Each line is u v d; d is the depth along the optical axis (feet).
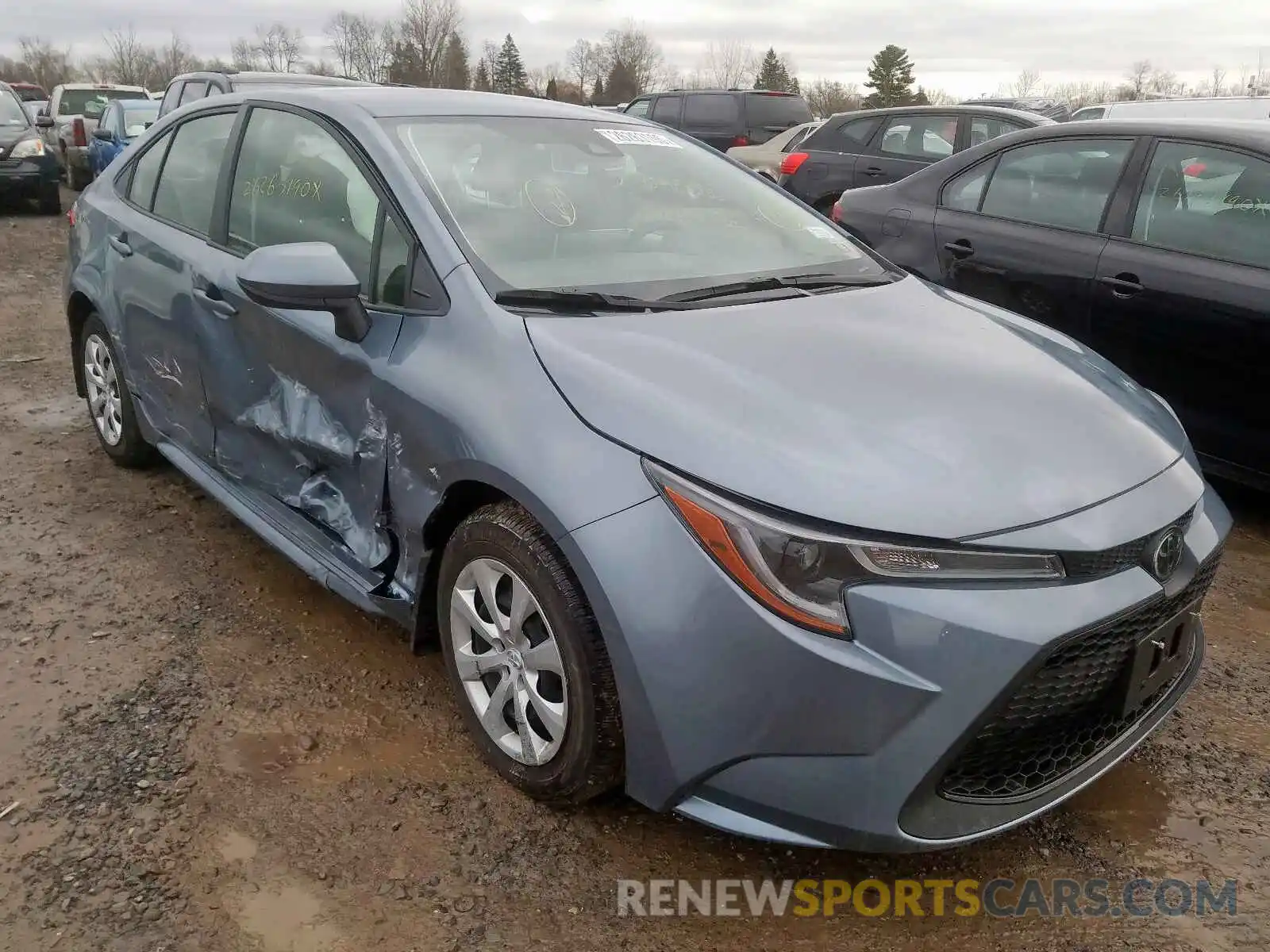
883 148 31.07
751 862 7.54
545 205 9.70
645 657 6.62
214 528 12.76
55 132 58.75
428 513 8.25
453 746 8.71
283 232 10.39
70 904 6.85
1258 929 7.09
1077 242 15.19
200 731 8.75
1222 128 14.19
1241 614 11.64
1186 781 8.69
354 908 6.93
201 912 6.84
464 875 7.28
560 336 7.89
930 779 6.35
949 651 6.20
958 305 10.18
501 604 7.97
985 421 7.30
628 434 6.94
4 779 8.04
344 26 244.01
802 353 7.96
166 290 11.80
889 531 6.29
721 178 11.51
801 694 6.27
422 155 9.61
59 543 12.15
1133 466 7.34
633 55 260.21
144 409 13.08
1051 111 49.16
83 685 9.33
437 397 8.05
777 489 6.43
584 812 7.94
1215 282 13.39
